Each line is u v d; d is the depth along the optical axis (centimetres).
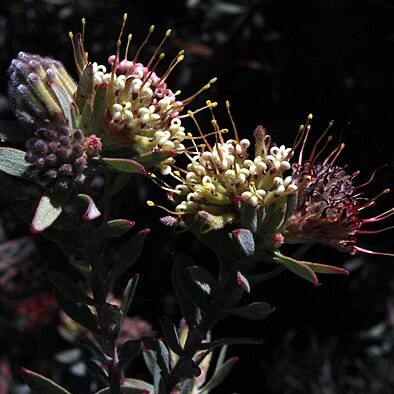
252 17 812
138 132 288
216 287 303
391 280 819
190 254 866
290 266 288
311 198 297
